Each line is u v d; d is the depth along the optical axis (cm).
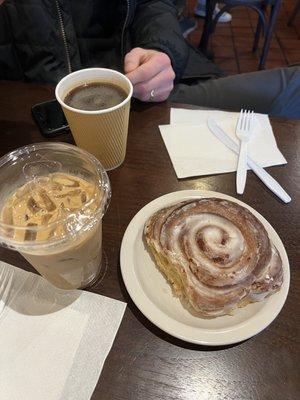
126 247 31
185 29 134
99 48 63
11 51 59
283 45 139
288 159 41
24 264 31
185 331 26
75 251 25
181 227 30
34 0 53
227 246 28
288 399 25
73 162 29
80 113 33
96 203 25
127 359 26
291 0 162
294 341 27
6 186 28
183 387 25
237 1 109
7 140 42
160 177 39
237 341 26
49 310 28
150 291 29
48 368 25
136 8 62
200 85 59
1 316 28
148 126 44
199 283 27
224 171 39
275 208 36
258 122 44
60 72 59
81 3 57
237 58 133
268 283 27
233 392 25
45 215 25
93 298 29
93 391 25
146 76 43
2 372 25
